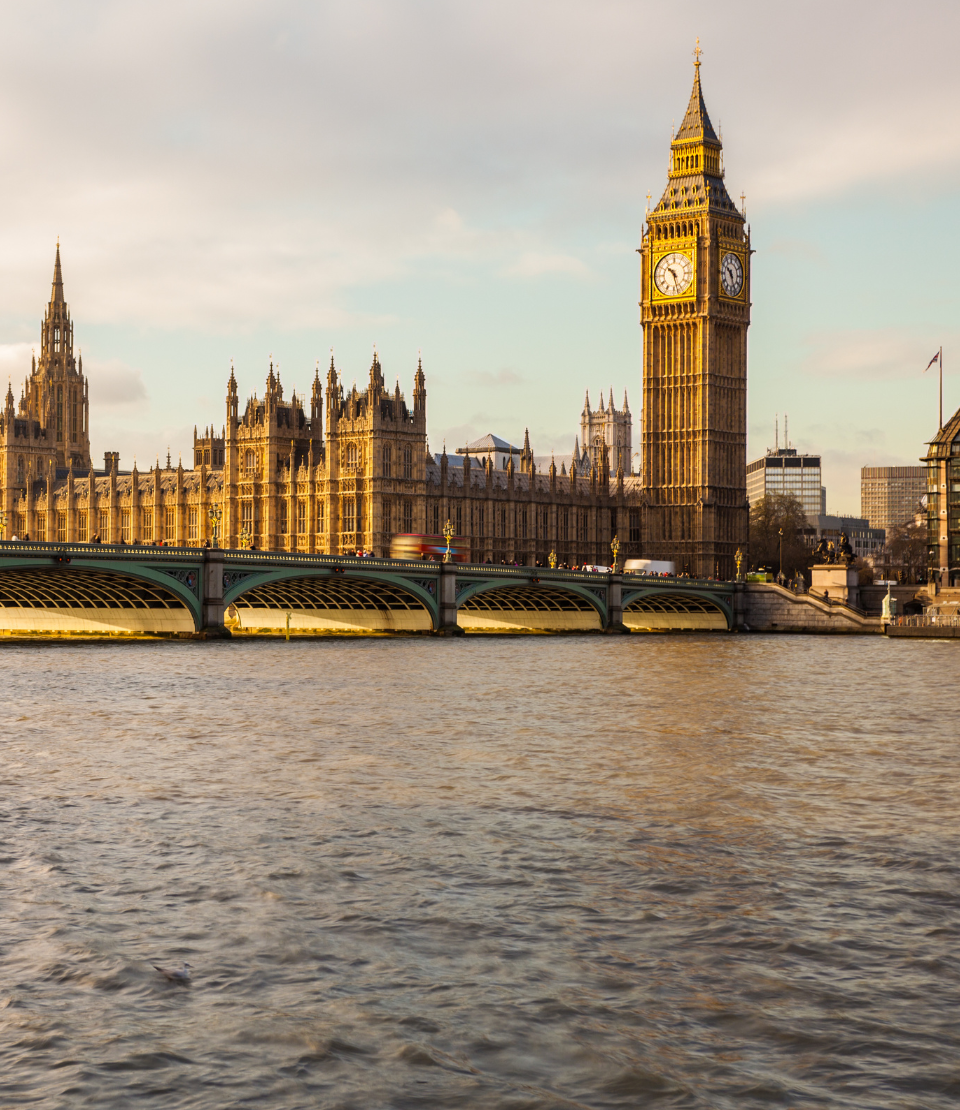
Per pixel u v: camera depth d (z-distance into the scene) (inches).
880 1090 932.0
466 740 2456.9
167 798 1845.5
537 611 7608.3
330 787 1941.4
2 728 2568.9
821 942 1237.1
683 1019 1055.0
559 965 1171.9
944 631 7145.7
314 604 6683.1
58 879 1416.1
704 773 2108.8
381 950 1205.1
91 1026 1032.8
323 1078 946.7
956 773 2128.4
